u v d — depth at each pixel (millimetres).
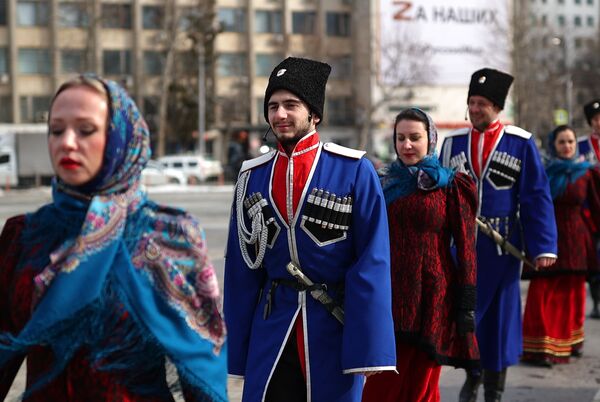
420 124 5293
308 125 4266
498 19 64500
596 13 102812
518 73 56375
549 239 6477
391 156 54531
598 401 6398
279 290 4258
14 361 2756
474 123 6664
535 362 7633
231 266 4438
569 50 78812
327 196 4168
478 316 6238
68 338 2584
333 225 4152
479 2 64375
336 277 4191
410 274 5117
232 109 61750
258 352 4242
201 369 2689
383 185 5332
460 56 64250
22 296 2646
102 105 2623
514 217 6586
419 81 62125
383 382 5062
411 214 5164
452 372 7289
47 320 2539
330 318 4172
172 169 44531
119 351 2617
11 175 45438
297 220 4191
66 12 59375
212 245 15805
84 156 2598
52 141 2641
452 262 5258
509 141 6605
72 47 59531
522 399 6512
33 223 2723
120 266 2613
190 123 59875
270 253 4266
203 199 31500
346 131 64625
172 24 56125
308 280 4191
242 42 63906
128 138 2670
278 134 4234
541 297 7609
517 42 57781
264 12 64250
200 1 60062
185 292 2672
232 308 4422
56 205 2684
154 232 2693
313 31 64688
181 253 2703
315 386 4117
